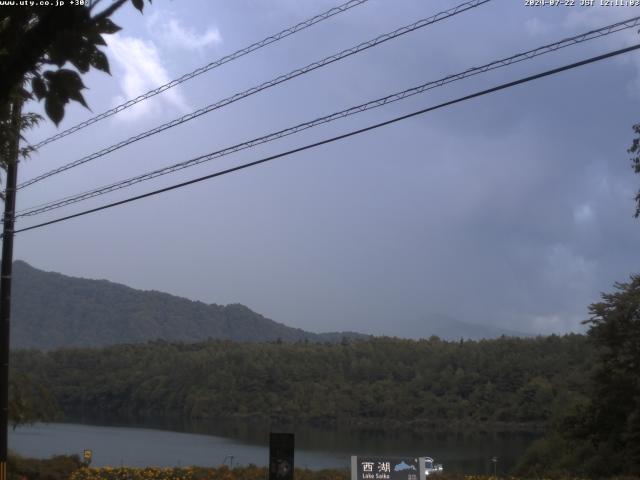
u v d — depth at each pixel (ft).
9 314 56.65
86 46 11.01
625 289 117.39
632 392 112.68
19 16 10.59
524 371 386.52
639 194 59.98
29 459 72.49
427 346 487.20
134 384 478.18
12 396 75.10
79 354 525.75
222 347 552.41
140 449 225.35
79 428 332.60
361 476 47.42
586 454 118.21
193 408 430.20
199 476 64.54
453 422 371.76
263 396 431.02
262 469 68.59
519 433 330.75
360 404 410.11
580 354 381.60
